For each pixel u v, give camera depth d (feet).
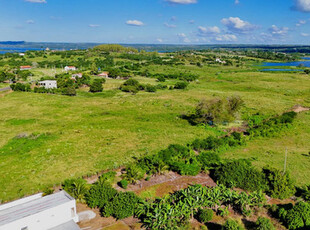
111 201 79.10
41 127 173.88
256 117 200.34
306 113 213.46
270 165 114.93
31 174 107.04
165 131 167.63
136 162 113.19
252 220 77.00
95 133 162.91
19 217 65.67
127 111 223.71
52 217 69.46
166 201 81.00
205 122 185.26
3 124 179.73
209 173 108.06
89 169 111.65
